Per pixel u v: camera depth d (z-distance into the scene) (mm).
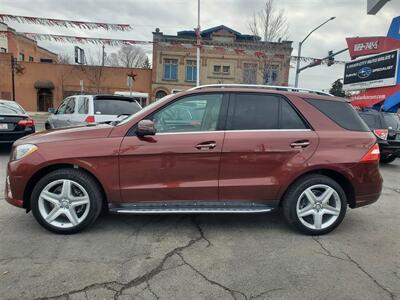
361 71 17625
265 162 3984
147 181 3910
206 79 36062
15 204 3918
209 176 3959
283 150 3975
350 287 3014
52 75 36094
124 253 3531
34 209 3867
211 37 35594
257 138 3967
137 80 36938
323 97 4277
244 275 3170
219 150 3908
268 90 4156
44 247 3604
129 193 3908
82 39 17141
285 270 3283
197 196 3990
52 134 3980
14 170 3854
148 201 3965
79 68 36281
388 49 16938
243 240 3949
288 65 26672
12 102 9281
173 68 36406
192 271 3213
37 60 50750
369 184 4176
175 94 4070
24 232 3963
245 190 4000
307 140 4027
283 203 4156
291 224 4152
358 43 18250
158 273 3160
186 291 2891
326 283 3070
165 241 3855
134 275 3113
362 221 4719
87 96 8734
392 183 7434
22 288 2854
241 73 34531
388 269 3354
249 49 25547
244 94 4105
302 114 4125
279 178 4004
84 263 3297
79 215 3963
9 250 3516
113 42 17688
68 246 3645
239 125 4020
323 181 4074
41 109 36688
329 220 4168
